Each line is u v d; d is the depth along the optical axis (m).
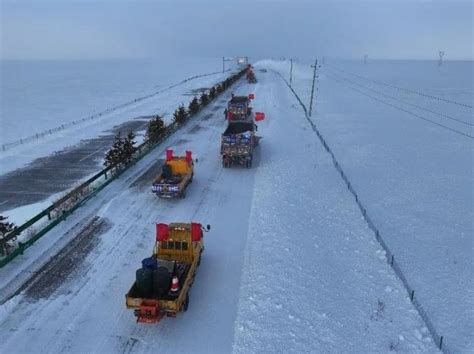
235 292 14.70
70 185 26.50
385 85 115.31
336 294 14.99
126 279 15.34
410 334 13.15
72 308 13.65
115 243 17.91
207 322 13.13
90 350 11.89
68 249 17.25
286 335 12.43
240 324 12.95
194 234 15.04
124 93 95.25
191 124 42.34
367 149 38.22
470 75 175.12
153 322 12.32
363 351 12.19
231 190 24.33
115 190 24.03
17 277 15.21
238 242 18.20
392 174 30.72
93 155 33.53
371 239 19.70
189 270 14.16
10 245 17.17
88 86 114.19
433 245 19.66
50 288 14.65
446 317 14.32
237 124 32.19
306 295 14.45
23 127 52.34
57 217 20.06
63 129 45.38
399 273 16.45
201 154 31.70
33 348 11.89
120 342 12.23
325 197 24.59
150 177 26.44
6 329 12.62
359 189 26.98
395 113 62.03
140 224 19.75
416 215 23.16
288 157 31.61
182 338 12.42
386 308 14.42
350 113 60.34
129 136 28.75
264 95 65.69
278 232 18.78
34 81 135.25
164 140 35.56
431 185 28.47
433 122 55.00
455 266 17.81
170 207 21.77
